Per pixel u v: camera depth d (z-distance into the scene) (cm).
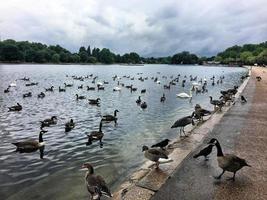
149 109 3481
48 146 1942
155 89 6159
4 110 3309
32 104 3809
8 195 1240
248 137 1764
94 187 1071
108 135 2217
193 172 1240
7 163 1625
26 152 1814
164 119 2817
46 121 2550
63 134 2259
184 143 1653
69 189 1284
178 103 4016
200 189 1085
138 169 1455
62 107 3603
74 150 1853
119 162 1609
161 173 1230
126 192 1097
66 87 6197
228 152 1489
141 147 1888
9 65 17438
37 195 1233
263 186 1112
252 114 2497
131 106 3734
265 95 3806
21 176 1441
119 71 14350
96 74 11450
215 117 2373
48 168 1548
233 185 1117
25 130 2381
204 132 1886
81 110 3397
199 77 10625
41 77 8894
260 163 1338
